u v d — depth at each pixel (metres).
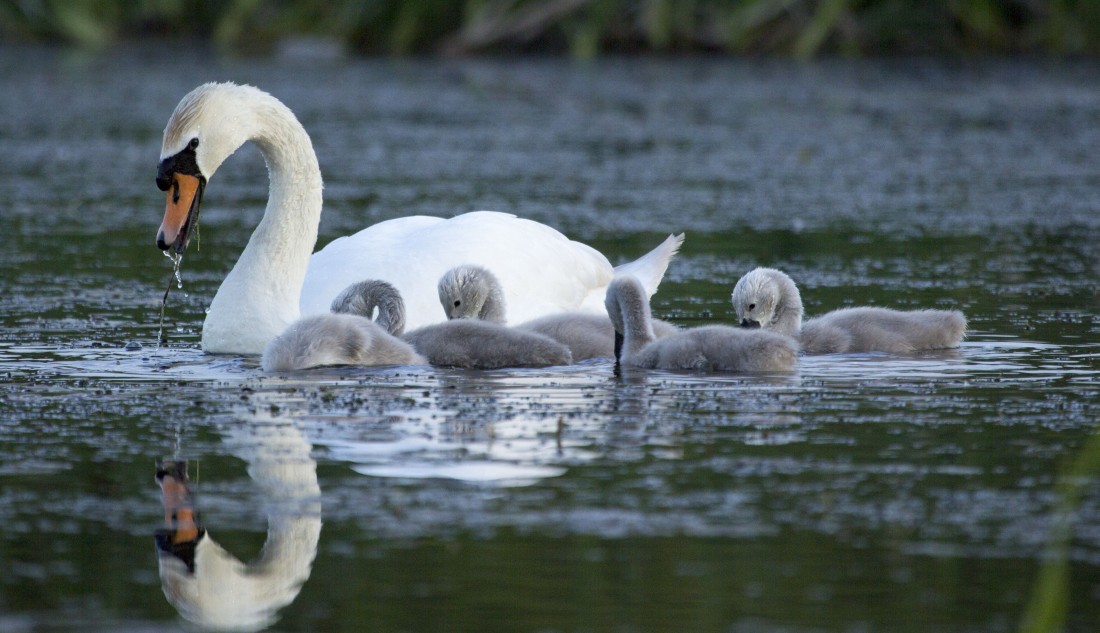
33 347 13.84
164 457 9.62
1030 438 10.13
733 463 9.47
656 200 24.06
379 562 7.67
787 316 14.01
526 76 39.41
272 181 14.37
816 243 20.55
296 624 6.90
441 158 28.31
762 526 8.23
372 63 41.72
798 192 24.97
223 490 8.86
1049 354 13.41
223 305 13.90
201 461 9.52
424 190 24.73
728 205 23.67
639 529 8.17
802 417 10.78
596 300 16.20
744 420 10.66
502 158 28.41
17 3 45.56
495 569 7.56
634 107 35.00
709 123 32.75
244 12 44.00
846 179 26.25
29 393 11.62
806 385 12.02
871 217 22.58
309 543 7.96
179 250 13.87
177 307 16.38
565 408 11.04
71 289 17.30
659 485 8.97
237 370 12.69
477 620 6.92
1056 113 33.72
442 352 12.90
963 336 13.95
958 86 37.56
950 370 12.66
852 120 33.03
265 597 7.22
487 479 9.09
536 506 8.55
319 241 20.30
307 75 39.00
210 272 18.81
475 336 12.97
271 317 13.92
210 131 13.91
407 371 12.63
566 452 9.73
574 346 13.54
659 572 7.51
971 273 18.09
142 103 34.66
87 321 15.40
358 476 9.16
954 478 9.13
